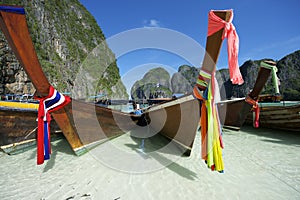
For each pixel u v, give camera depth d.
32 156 4.30
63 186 2.97
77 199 2.63
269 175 3.36
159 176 3.32
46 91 3.00
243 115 7.10
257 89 5.89
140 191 2.82
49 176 3.30
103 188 2.91
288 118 6.73
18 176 3.29
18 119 4.37
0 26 2.13
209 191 2.83
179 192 2.79
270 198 2.66
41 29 38.06
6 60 24.55
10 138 4.28
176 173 3.43
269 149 4.96
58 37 42.12
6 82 24.75
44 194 2.75
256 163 3.94
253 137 6.46
